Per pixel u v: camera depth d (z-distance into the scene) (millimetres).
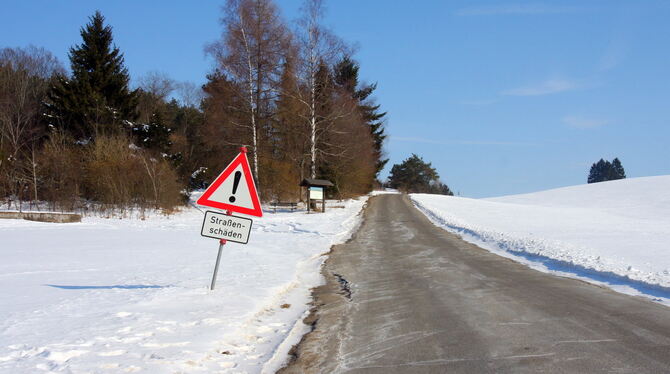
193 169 46094
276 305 7941
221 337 5574
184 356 4836
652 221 32438
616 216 39219
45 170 28953
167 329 5727
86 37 36031
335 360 5207
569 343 5574
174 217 28125
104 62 36812
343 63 36719
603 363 4852
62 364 4359
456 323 6648
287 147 38438
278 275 10203
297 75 32344
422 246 17219
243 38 30688
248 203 7508
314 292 9180
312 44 32656
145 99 57594
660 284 8859
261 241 17797
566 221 30797
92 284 8703
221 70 31375
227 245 16078
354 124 42188
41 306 6727
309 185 32938
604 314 7031
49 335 5227
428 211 35344
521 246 15961
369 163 52219
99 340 5129
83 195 29688
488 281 10227
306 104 33312
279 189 38656
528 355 5164
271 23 31438
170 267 11047
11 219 23219
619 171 137000
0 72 39031
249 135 33812
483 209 41531
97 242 16406
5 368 4184
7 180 28406
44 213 23766
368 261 13547
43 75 48469
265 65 31531
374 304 8094
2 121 34469
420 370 4789
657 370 4621
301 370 4906
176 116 57688
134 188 29047
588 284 9781
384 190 87625
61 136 31500
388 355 5316
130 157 29781
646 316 6875
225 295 7840
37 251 13727
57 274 9852
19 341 4961
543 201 62375
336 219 27969
